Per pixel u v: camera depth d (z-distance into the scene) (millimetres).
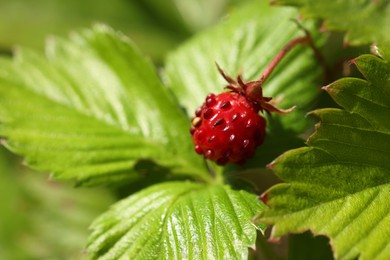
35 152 211
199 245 190
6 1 294
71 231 245
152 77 220
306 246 200
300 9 210
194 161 212
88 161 211
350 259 182
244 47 222
